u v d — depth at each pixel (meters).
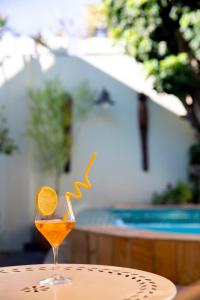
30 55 6.73
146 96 6.94
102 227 3.33
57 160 6.65
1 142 6.36
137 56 5.85
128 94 6.96
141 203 6.89
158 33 5.65
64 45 6.88
